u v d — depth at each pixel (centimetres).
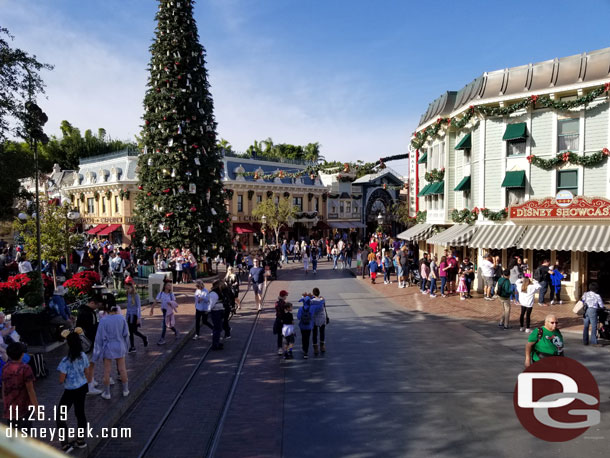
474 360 1059
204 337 1293
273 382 921
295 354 1123
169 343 1173
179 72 2673
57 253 2089
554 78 1880
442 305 1770
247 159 4684
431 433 694
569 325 1409
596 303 1182
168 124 2603
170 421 742
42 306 1132
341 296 2006
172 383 919
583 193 1841
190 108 2677
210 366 1030
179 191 2553
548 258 1978
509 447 649
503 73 2030
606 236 1709
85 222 4559
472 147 2155
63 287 1389
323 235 5259
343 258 3219
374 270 2441
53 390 840
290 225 4678
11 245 3012
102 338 792
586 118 1833
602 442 659
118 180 4131
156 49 2686
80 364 640
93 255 2459
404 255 2277
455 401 815
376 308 1720
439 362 1043
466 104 2125
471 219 2108
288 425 723
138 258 2741
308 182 5188
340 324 1450
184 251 2495
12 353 602
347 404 805
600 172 1811
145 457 626
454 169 2377
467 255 2359
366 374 964
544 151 1930
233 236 4281
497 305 1761
